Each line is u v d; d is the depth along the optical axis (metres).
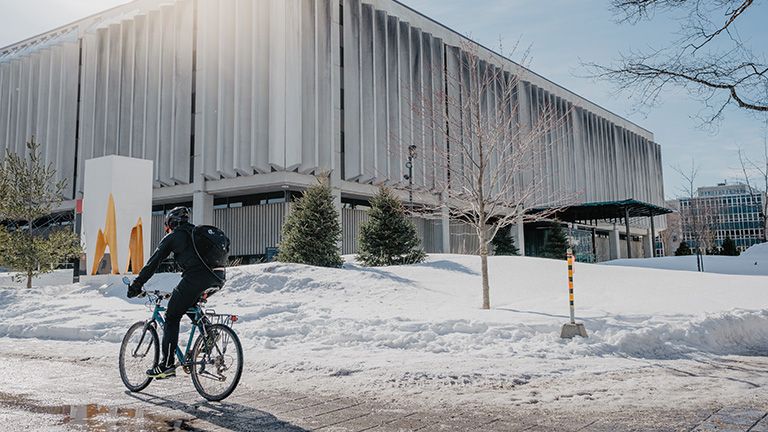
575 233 46.56
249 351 8.51
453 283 16.09
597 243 55.19
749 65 7.91
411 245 20.45
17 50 43.03
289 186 29.59
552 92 45.62
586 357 7.95
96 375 6.70
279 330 9.73
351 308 12.24
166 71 32.59
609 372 6.86
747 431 4.20
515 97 35.88
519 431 4.30
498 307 12.61
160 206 36.19
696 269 26.97
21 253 17.36
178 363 5.58
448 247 36.62
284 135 28.53
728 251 44.88
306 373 6.81
